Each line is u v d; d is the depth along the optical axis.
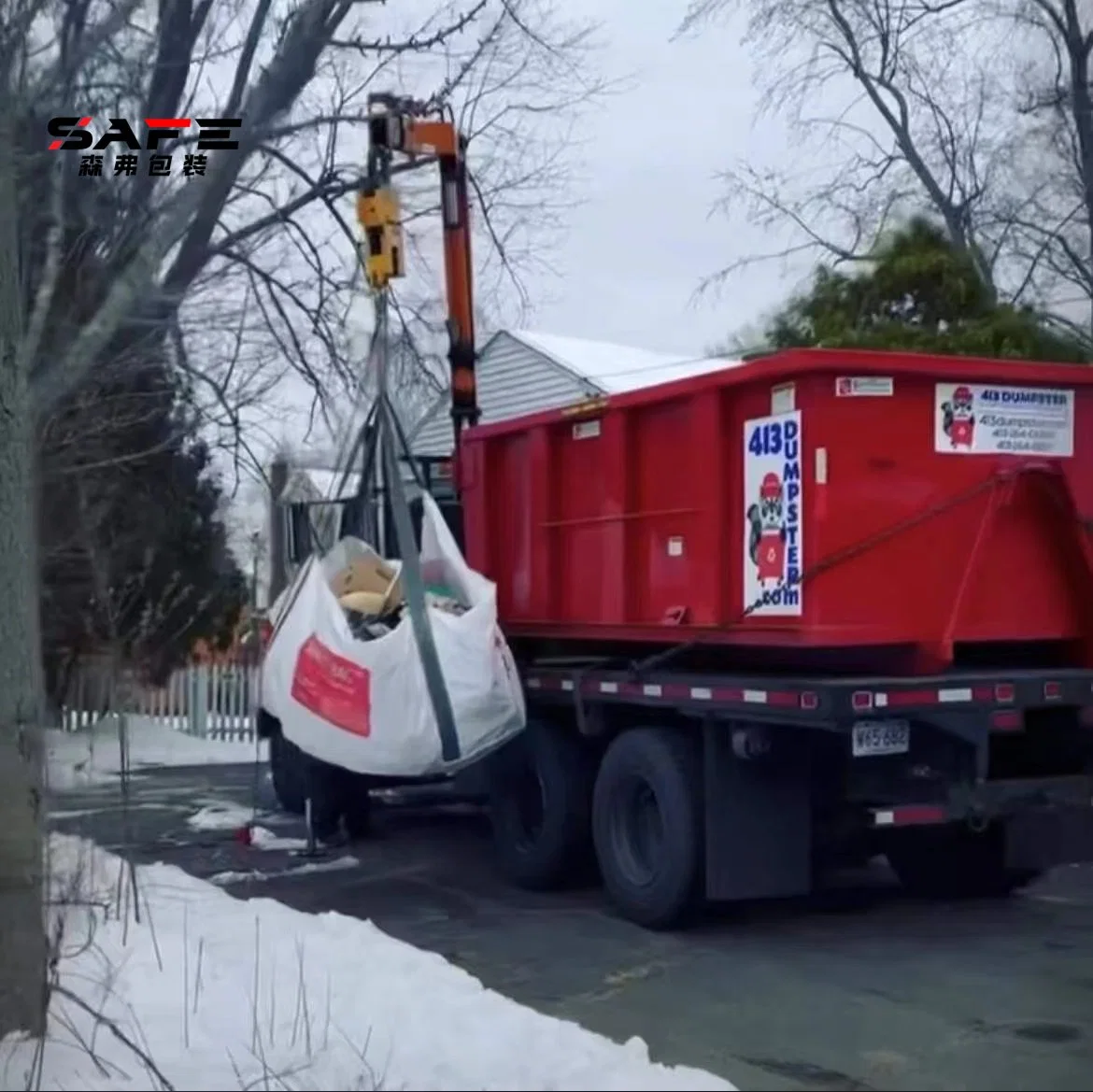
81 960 7.69
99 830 13.09
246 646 20.92
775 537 9.01
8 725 6.33
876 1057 6.96
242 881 11.48
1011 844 9.11
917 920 10.01
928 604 8.98
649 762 9.63
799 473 8.82
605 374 24.09
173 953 8.02
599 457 10.73
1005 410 9.22
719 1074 6.71
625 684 9.94
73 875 8.62
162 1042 6.57
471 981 7.61
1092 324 22.39
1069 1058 6.95
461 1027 6.78
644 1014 7.73
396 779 12.88
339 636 10.18
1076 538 9.34
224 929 8.62
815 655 9.43
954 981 8.36
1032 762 9.48
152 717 22.25
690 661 10.16
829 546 8.72
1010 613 9.27
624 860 9.97
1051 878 11.46
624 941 9.43
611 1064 6.28
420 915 10.28
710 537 9.48
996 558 9.23
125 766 11.00
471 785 11.80
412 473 13.16
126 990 7.29
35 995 6.38
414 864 12.15
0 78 6.60
